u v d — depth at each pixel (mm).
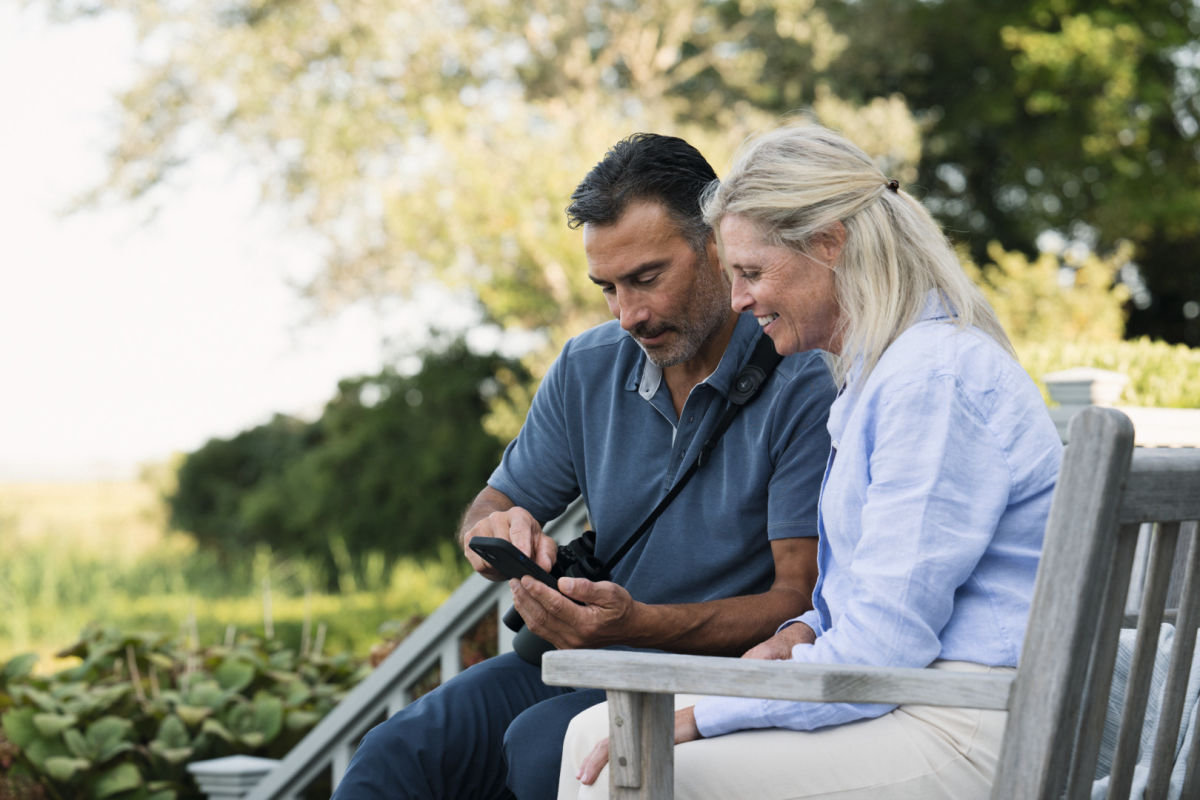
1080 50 12891
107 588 12305
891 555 1515
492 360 12977
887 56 13797
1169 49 13508
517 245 10516
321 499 13242
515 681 2250
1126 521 1300
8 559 12586
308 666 4383
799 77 13727
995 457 1533
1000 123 13945
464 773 2166
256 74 13453
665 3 13016
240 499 14148
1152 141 13961
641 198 2057
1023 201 14445
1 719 3723
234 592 12836
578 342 2381
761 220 1699
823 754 1541
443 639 3045
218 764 3447
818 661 1526
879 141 12273
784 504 2084
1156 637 1411
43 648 9617
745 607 2014
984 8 14234
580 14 12992
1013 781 1296
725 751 1567
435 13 13141
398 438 13133
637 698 1453
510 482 2455
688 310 2094
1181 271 14188
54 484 15492
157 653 4406
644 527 2186
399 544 12945
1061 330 8203
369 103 13148
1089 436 1268
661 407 2219
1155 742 1502
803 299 1711
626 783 1450
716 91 13664
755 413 2131
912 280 1666
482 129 11555
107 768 3660
